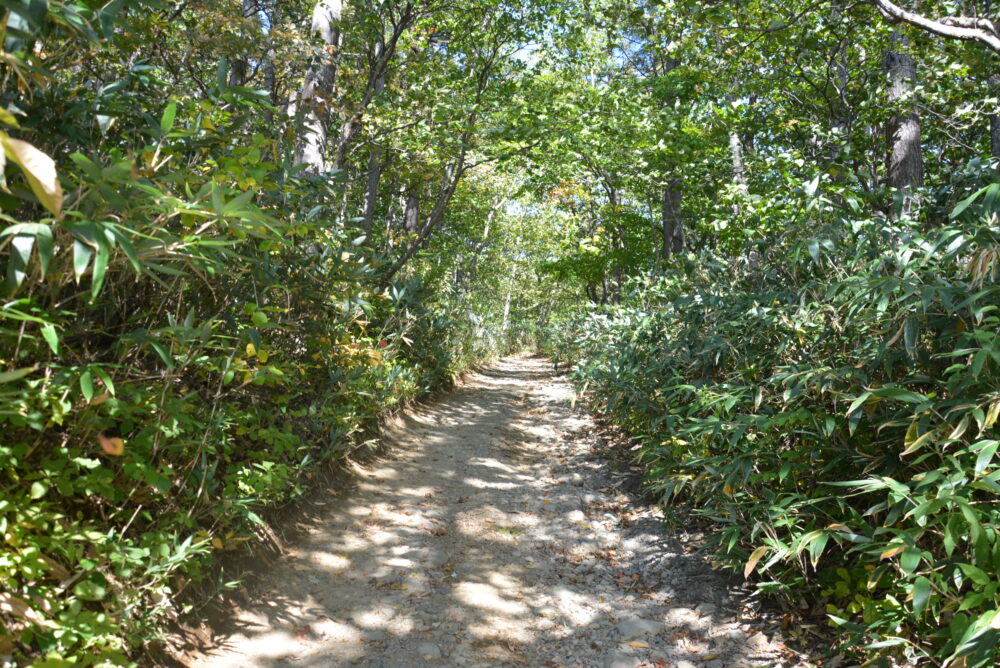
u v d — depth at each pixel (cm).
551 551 443
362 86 988
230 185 296
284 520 417
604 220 1562
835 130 746
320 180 461
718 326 426
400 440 709
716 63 783
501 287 3041
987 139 945
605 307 919
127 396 259
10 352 229
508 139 1114
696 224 1090
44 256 164
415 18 959
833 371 293
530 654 313
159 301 310
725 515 354
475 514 505
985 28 430
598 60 1350
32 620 203
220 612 308
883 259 297
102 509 260
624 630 335
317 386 522
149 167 235
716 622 336
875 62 933
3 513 209
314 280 467
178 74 551
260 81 944
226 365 297
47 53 254
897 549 217
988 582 194
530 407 1064
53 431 250
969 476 238
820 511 314
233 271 340
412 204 1535
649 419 534
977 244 251
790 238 418
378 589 366
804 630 309
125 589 247
